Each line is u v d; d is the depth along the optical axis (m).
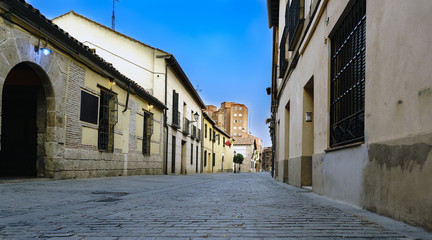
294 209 4.26
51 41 8.62
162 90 19.41
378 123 3.87
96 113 11.38
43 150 8.85
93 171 11.02
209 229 2.88
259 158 110.44
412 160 3.03
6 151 10.55
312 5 7.74
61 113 9.16
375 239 2.47
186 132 25.66
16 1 6.93
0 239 2.48
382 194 3.68
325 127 6.50
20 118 10.56
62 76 9.23
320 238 2.51
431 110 2.78
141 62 19.56
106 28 19.66
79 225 3.06
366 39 4.36
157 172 18.66
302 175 9.09
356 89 4.97
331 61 6.52
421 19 2.99
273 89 21.33
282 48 14.05
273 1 17.31
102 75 11.79
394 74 3.50
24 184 7.16
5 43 7.05
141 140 16.12
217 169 45.34
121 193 6.48
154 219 3.41
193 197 6.00
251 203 5.00
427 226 2.76
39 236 2.58
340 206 4.63
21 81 9.92
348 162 4.91
